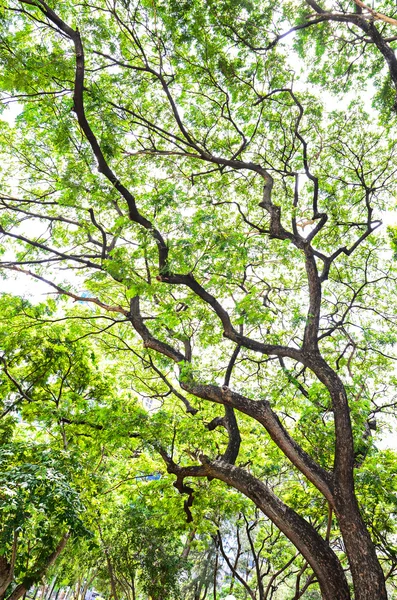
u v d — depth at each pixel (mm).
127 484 13023
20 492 7172
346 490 7055
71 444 11094
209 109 11094
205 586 18312
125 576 17250
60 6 8258
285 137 11836
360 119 12016
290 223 12883
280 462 12359
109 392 12578
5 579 8703
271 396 10930
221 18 9148
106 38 8891
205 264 8789
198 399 11844
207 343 11867
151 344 10016
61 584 21078
